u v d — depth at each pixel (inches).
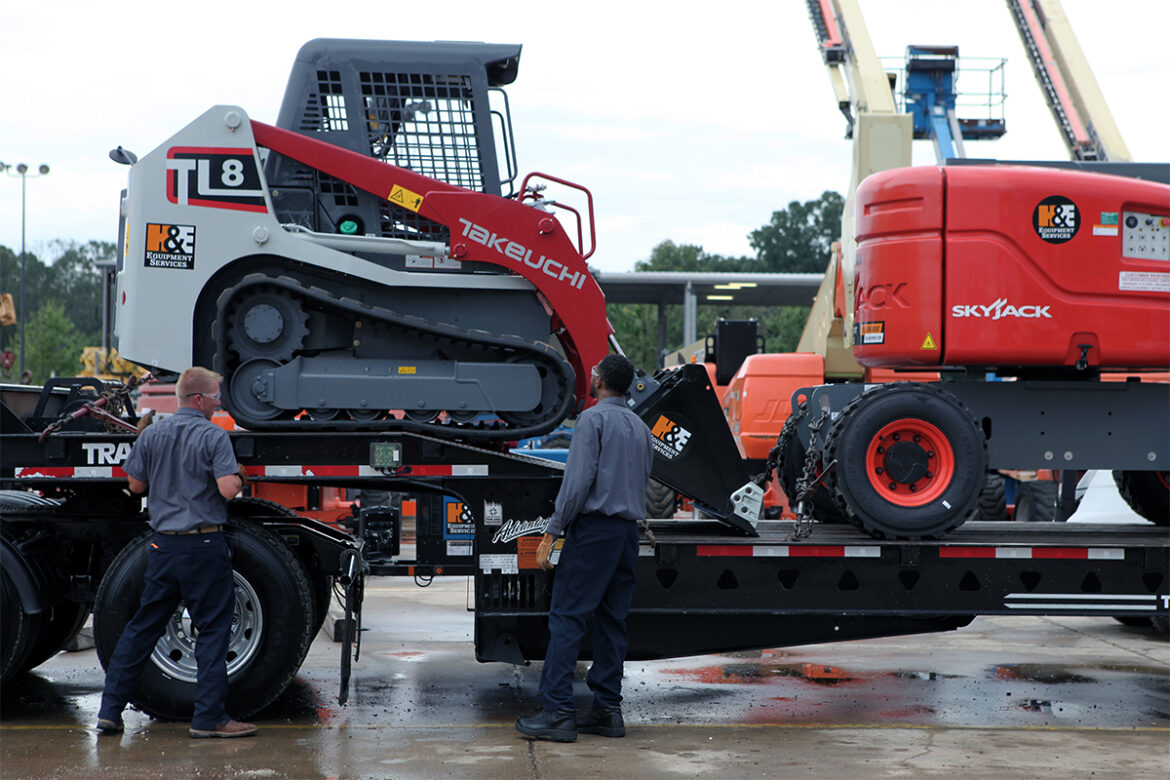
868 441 225.6
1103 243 242.8
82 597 232.1
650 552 224.4
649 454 210.7
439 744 203.3
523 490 225.0
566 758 193.9
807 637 234.5
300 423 224.8
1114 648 320.2
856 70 667.4
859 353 256.5
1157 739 213.6
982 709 239.6
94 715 225.6
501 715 228.5
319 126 238.8
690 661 297.9
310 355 230.2
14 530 229.1
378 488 244.5
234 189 226.4
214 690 204.5
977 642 331.3
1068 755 200.5
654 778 182.1
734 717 229.8
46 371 2265.0
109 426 247.1
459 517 252.1
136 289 225.1
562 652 205.2
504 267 233.3
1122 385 249.6
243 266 228.1
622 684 265.6
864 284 254.1
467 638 326.0
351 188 234.7
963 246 241.8
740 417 508.1
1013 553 225.5
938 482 227.5
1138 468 249.3
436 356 233.6
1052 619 377.7
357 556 225.8
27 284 4495.6
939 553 225.9
